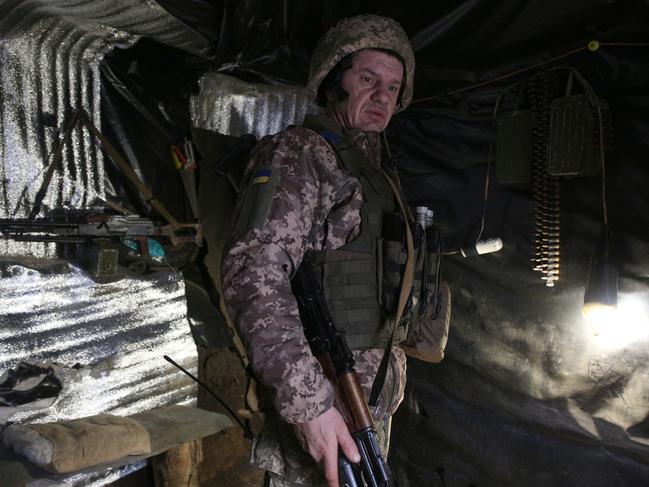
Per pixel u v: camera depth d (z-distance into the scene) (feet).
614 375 9.29
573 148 9.20
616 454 9.37
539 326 10.14
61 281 11.28
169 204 12.71
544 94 9.72
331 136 5.74
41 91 10.98
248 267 4.98
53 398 10.82
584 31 8.89
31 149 10.91
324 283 5.57
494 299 10.69
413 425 11.79
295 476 5.60
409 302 5.83
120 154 12.17
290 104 14.39
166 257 12.67
